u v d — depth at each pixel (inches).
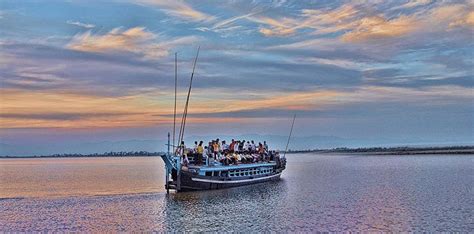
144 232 1430.9
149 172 4926.2
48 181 3659.0
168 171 2282.2
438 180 3009.4
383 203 1932.8
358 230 1390.3
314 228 1424.7
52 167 7317.9
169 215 1697.8
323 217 1603.1
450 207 1797.5
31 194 2551.7
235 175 2596.0
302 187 2647.6
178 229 1457.9
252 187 2623.0
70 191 2714.1
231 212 1739.7
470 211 1692.9
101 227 1517.0
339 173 3993.6
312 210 1755.7
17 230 1494.8
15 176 4483.3
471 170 3912.4
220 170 2449.6
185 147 2383.1
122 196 2313.0
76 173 4948.3
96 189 2805.1
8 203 2122.3
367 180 3142.2
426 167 4549.7
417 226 1439.5
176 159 2266.2
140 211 1801.2
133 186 2979.8
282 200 2057.1
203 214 1704.0
